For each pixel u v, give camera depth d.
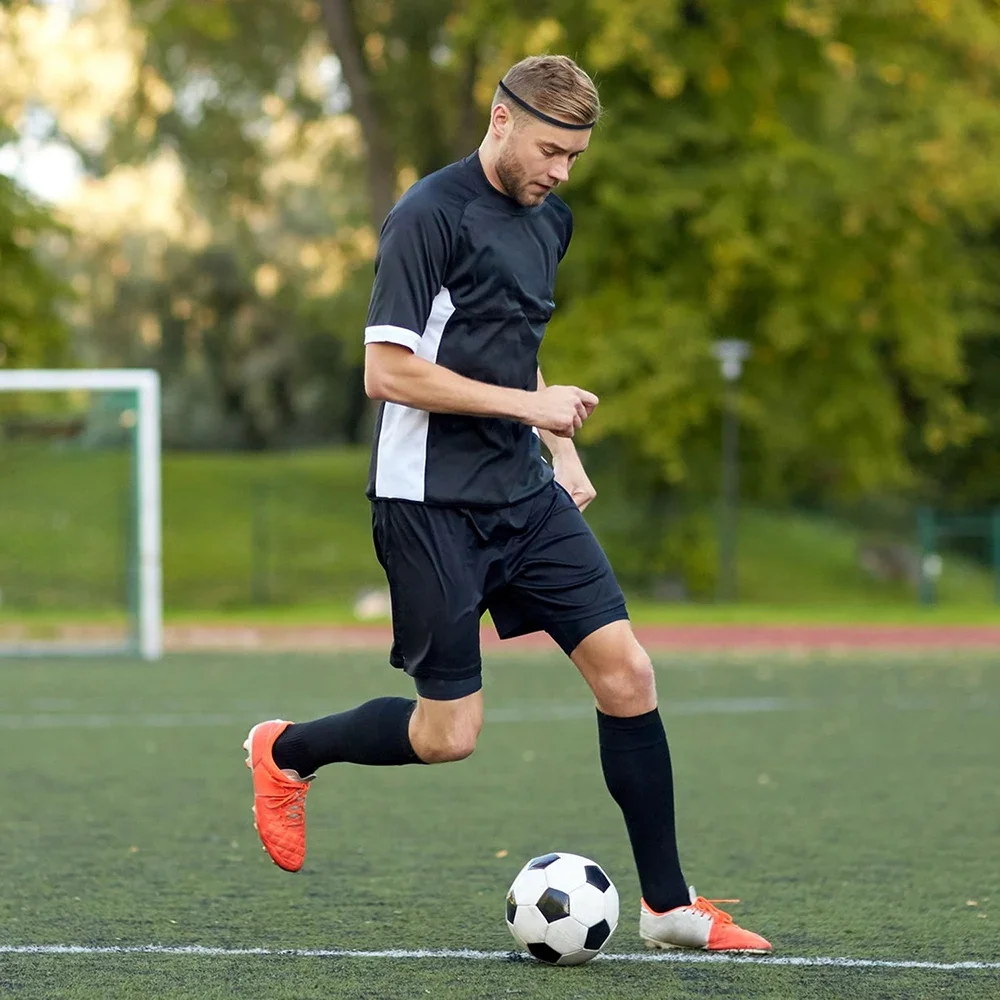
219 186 109.12
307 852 21.69
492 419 14.93
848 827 23.88
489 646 61.66
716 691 45.22
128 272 142.38
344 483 119.50
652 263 89.50
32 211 88.69
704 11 87.75
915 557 113.44
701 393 86.88
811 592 106.56
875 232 90.44
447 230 14.46
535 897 15.11
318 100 106.06
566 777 28.97
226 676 49.47
